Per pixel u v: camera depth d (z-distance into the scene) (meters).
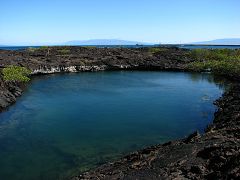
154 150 15.32
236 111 22.03
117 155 17.38
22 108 29.30
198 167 11.26
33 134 21.61
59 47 99.44
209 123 23.86
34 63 60.22
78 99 33.66
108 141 19.97
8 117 26.08
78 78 52.25
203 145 13.97
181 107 29.55
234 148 12.06
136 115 26.58
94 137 20.83
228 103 27.91
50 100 33.12
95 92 37.94
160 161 13.09
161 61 70.00
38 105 30.62
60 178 14.62
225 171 10.20
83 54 77.75
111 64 67.25
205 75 55.16
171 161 12.78
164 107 29.61
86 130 22.41
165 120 24.92
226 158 11.24
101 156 17.30
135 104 31.00
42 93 37.31
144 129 22.50
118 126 23.33
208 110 28.23
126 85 43.78
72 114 27.06
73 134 21.52
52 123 24.30
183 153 13.41
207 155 12.43
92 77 53.69
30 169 15.84
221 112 25.16
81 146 19.11
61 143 19.73
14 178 14.88
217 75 54.47
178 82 46.78
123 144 19.33
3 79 35.78
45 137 20.95
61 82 47.00
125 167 13.60
